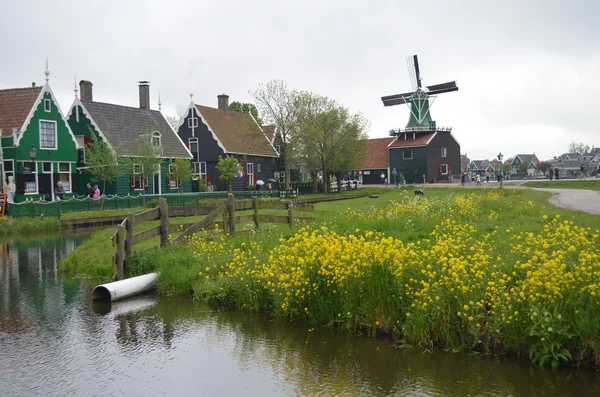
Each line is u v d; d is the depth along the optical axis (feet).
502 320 21.80
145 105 157.79
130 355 23.49
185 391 19.56
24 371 21.68
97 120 135.95
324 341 24.80
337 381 20.20
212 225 45.34
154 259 38.50
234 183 168.55
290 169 215.10
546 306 21.36
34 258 54.60
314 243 30.66
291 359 22.63
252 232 46.24
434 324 23.34
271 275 29.25
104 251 50.65
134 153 135.44
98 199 110.52
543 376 19.97
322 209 91.91
